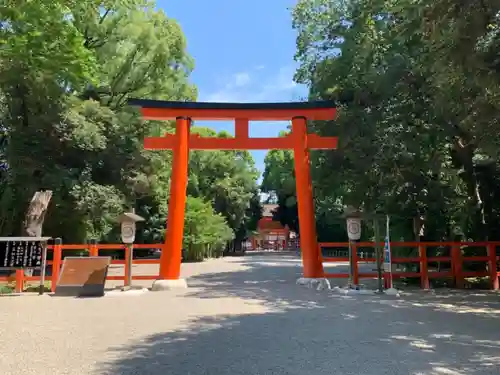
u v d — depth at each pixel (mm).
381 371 4152
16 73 10594
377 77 11758
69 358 4625
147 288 11336
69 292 10008
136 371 4156
